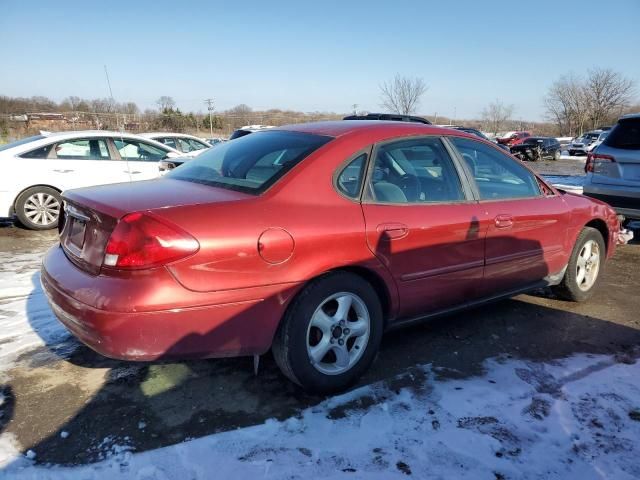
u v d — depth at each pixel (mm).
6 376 2996
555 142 30203
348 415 2682
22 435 2453
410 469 2285
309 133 3227
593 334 3830
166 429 2525
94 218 2541
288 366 2715
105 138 8227
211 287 2404
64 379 2979
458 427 2598
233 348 2553
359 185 2963
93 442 2412
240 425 2572
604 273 5574
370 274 2967
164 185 2982
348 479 2209
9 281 4723
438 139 3471
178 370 3113
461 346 3557
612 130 6793
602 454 2424
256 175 2873
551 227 4020
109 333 2312
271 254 2539
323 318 2777
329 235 2719
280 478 2203
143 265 2299
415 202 3178
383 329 3160
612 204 6613
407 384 3018
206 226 2408
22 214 7398
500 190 3756
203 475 2207
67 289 2488
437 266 3238
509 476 2262
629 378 3148
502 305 4406
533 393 2945
